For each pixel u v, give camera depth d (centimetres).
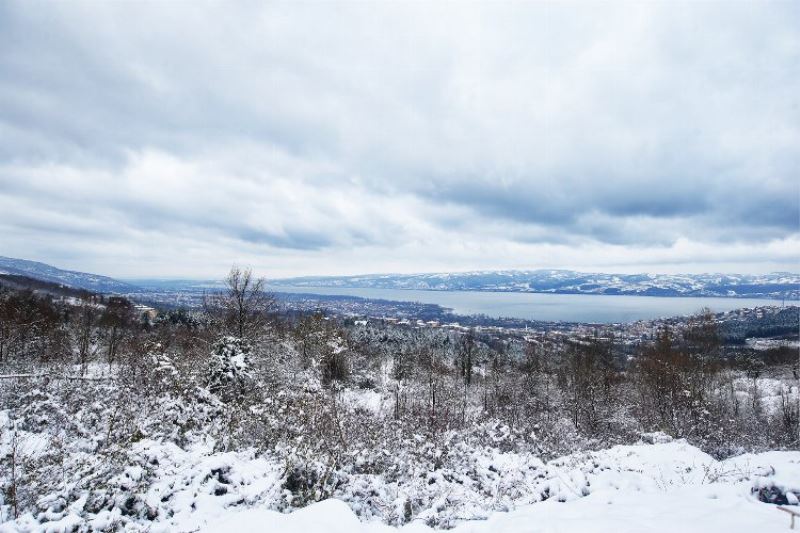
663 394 2730
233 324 1984
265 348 2269
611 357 4481
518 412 2619
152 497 643
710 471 916
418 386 3133
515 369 4416
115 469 693
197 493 670
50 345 2817
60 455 797
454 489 833
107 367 2555
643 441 1459
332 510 564
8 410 1147
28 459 768
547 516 605
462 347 6022
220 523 543
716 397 3186
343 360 3422
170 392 1240
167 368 1359
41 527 547
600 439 1886
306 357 2850
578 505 666
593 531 532
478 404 3180
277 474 766
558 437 1689
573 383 3284
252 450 918
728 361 4472
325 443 970
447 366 4916
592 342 5303
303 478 762
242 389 1498
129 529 566
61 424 1080
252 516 552
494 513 680
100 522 568
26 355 2547
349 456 939
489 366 5344
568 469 937
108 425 1016
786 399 3319
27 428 1056
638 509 627
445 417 1739
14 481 644
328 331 3309
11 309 3069
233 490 701
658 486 826
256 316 2130
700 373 2922
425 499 789
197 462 771
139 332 4078
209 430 1052
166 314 5306
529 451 1302
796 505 655
